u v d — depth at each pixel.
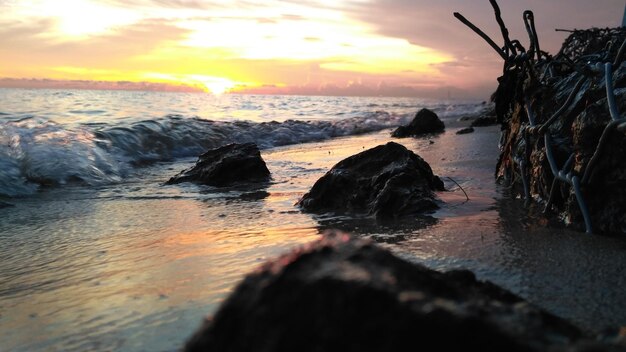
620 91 3.67
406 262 1.43
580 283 2.68
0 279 3.42
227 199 6.07
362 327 1.14
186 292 2.87
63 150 8.43
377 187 5.02
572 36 6.86
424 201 4.73
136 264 3.53
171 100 35.66
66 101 27.95
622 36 5.55
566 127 4.43
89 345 2.29
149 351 2.19
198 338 1.27
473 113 31.44
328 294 1.19
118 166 8.89
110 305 2.74
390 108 38.81
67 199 6.34
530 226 3.96
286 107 33.97
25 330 2.52
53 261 3.79
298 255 1.35
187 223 4.84
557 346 1.15
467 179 6.47
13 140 8.38
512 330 1.15
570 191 3.91
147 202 6.04
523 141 5.23
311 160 9.68
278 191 6.56
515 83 5.15
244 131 14.02
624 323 2.18
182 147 11.61
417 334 1.11
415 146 10.80
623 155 3.45
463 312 1.15
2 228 4.90
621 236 3.51
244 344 1.20
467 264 3.08
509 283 2.72
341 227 4.34
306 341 1.15
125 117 17.33
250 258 3.51
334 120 21.59
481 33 5.13
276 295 1.24
